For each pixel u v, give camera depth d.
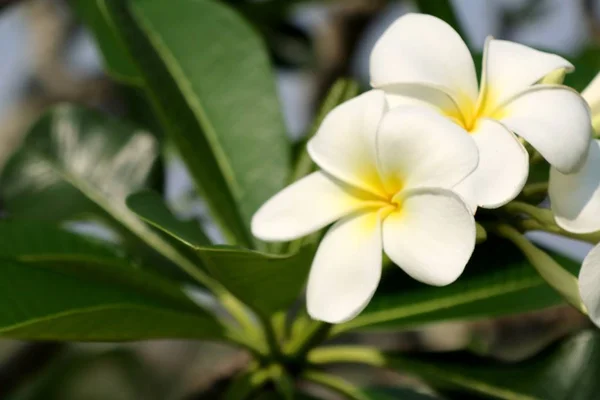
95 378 1.32
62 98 1.40
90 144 0.87
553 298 0.79
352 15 1.16
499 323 1.14
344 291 0.67
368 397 0.77
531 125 0.67
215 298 0.81
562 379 0.76
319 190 0.69
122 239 0.84
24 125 1.36
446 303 0.79
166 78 0.79
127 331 0.74
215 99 0.84
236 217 0.80
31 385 1.21
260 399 0.78
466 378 0.77
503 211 0.69
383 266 0.73
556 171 0.68
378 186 0.68
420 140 0.67
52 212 0.86
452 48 0.69
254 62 0.85
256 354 0.78
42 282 0.72
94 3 0.85
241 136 0.83
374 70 0.69
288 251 0.77
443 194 0.66
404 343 1.27
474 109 0.69
